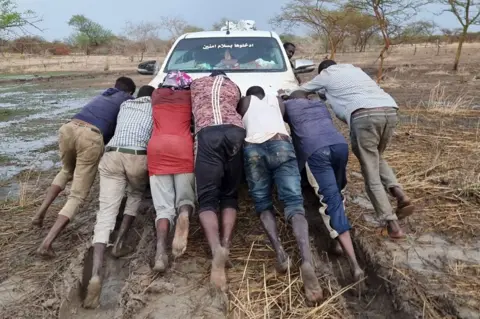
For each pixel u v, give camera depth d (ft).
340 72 15.49
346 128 29.14
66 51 145.89
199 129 13.79
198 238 15.29
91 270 14.11
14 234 16.06
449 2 66.18
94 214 17.56
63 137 14.70
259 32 22.97
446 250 14.29
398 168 20.81
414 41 113.80
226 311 11.71
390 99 14.76
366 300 12.94
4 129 34.01
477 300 11.78
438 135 26.35
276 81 19.13
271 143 13.60
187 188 13.84
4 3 44.19
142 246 14.90
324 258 14.69
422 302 11.85
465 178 18.72
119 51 147.84
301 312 11.72
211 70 20.26
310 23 69.92
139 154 14.14
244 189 18.16
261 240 15.07
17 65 99.14
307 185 17.02
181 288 12.67
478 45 139.23
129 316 11.62
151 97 15.37
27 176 22.41
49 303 12.12
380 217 14.56
